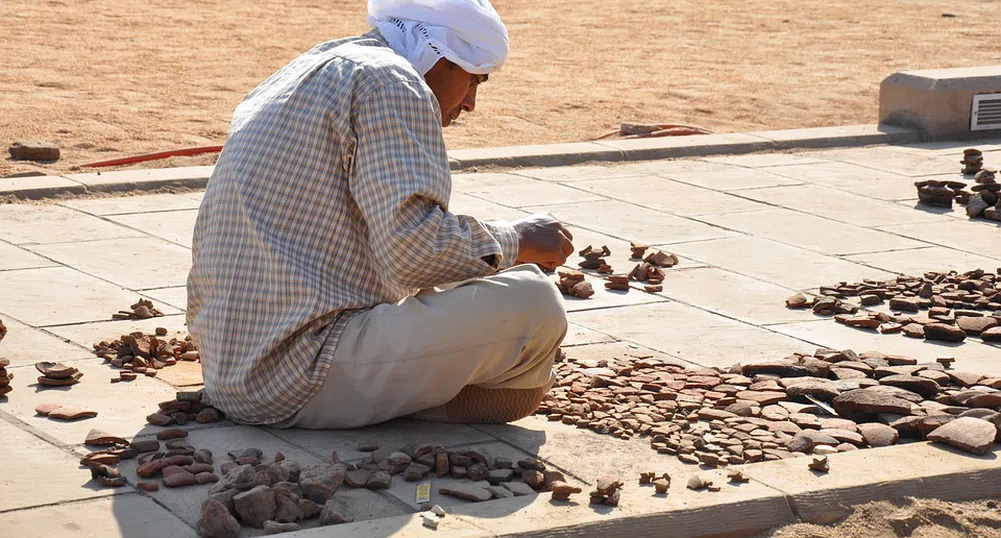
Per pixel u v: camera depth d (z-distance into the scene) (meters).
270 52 15.47
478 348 3.80
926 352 5.09
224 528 3.17
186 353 4.75
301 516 3.32
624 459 3.82
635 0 22.23
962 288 6.03
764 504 3.46
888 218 7.65
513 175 8.88
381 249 3.72
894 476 3.66
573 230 7.21
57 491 3.44
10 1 18.31
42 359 4.65
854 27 19.61
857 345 5.19
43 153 9.52
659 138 10.08
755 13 20.97
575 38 17.91
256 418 3.96
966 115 10.80
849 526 3.49
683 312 5.62
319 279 3.83
